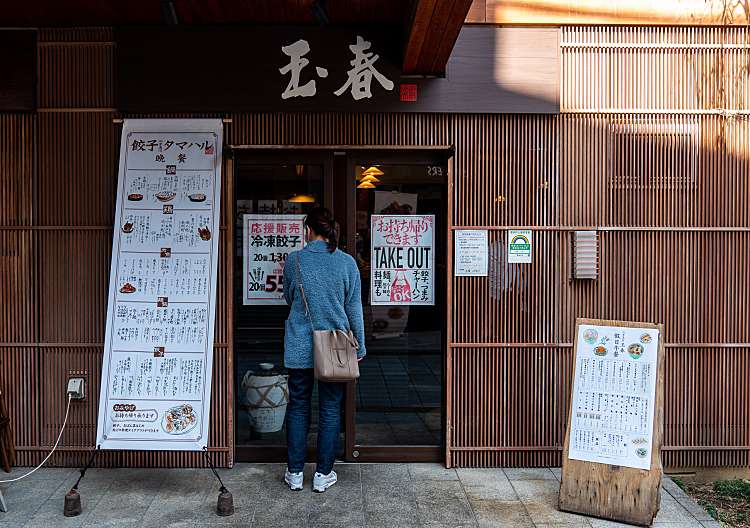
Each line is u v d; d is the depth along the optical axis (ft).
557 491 14.98
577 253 16.06
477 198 16.25
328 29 15.85
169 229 15.06
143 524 13.19
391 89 15.92
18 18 15.55
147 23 15.80
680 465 16.53
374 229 16.56
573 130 16.28
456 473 15.99
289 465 14.90
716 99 16.33
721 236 16.38
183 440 14.32
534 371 16.38
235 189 16.46
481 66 15.98
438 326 16.62
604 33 16.24
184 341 14.64
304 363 14.57
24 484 15.12
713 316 16.42
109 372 14.53
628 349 13.83
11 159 16.08
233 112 15.96
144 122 15.52
